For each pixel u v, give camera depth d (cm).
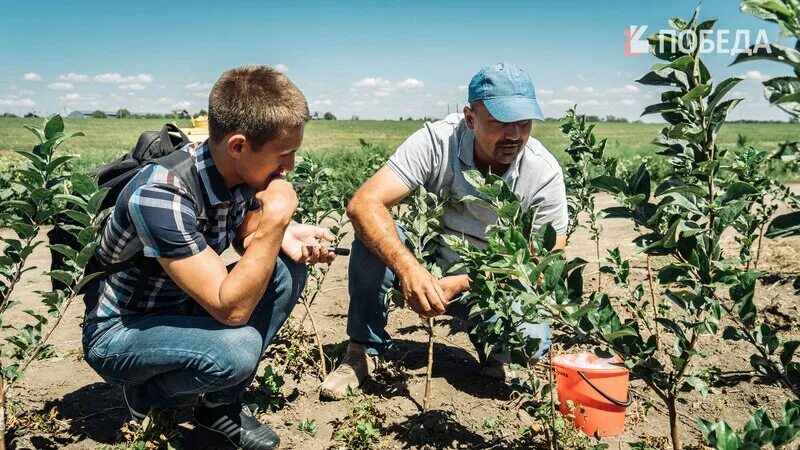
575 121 417
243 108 224
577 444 277
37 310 482
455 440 295
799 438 273
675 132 171
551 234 187
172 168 238
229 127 228
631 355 198
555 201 325
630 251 678
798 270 567
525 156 320
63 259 265
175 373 257
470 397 339
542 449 286
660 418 318
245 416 284
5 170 950
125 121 8588
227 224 264
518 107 288
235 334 254
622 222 898
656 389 206
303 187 388
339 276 600
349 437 289
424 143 322
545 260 172
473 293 228
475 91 298
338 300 518
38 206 252
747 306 174
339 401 331
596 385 288
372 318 339
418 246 309
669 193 174
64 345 416
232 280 237
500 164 316
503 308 231
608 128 8656
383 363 377
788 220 143
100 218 258
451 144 319
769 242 696
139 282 253
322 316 475
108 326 261
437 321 467
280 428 306
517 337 259
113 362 260
